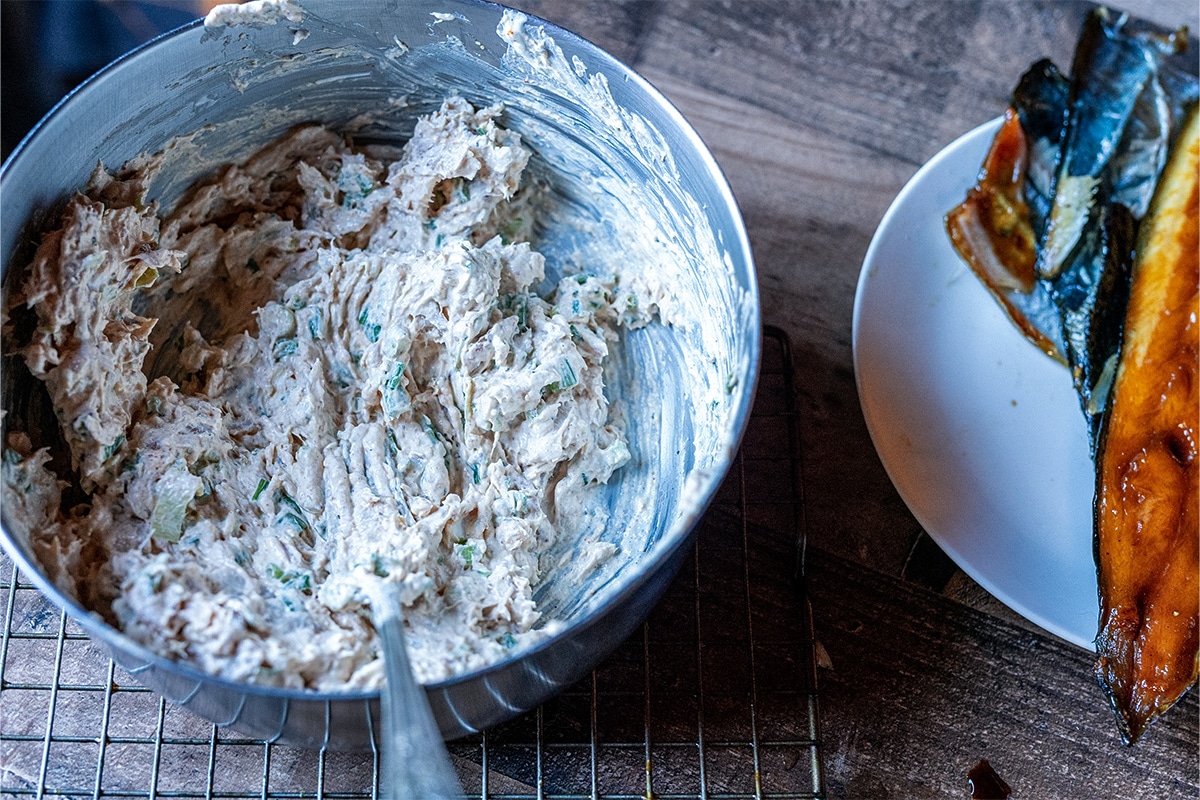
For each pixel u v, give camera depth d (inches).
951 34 21.3
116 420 16.2
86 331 16.1
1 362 15.8
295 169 18.5
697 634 17.5
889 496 18.9
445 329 17.2
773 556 18.4
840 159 20.7
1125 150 18.4
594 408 17.6
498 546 16.7
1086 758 17.7
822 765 17.1
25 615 17.6
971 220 18.6
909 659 18.1
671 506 17.4
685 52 21.2
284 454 16.8
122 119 16.5
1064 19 21.2
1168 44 18.4
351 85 18.0
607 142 17.8
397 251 18.1
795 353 19.6
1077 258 18.3
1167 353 17.3
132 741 16.6
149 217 17.3
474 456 17.1
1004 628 18.3
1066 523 18.1
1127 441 17.3
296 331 17.5
